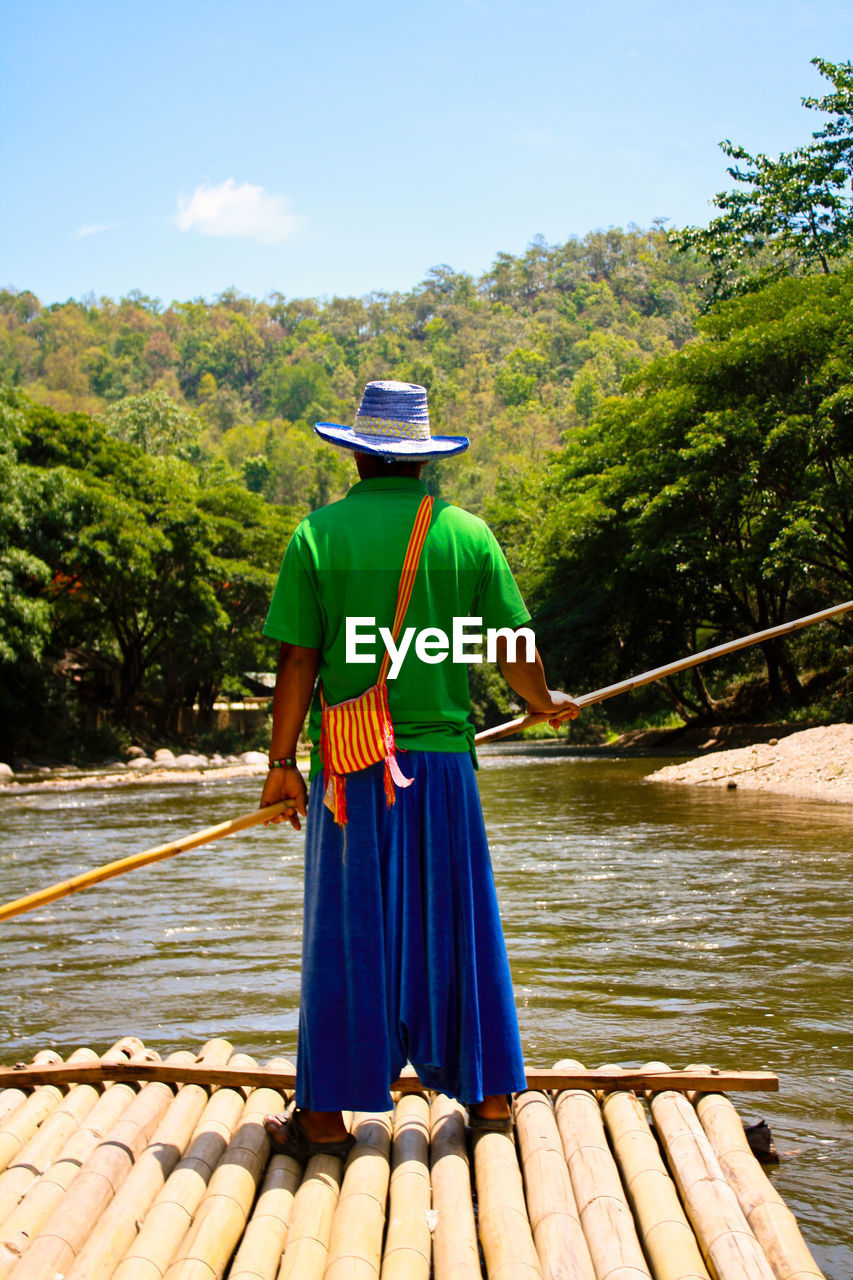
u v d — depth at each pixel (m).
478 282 198.38
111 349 174.25
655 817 10.90
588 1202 2.23
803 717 23.91
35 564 27.50
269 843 10.59
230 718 41.91
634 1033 3.81
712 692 34.62
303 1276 1.97
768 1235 2.11
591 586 28.73
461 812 2.60
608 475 26.39
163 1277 1.99
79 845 10.88
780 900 6.28
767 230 28.17
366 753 2.51
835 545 24.61
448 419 135.75
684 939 5.36
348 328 183.62
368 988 2.48
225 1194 2.27
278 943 5.65
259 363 172.25
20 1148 2.62
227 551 40.34
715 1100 2.74
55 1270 2.01
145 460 35.06
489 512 50.34
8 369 154.12
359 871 2.51
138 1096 2.82
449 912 2.55
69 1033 4.04
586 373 132.62
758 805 11.49
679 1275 1.95
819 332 22.50
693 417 24.11
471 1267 1.99
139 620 37.34
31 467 29.88
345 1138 2.57
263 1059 3.61
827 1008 4.07
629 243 195.38
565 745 33.78
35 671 28.12
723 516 22.95
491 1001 2.58
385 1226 2.24
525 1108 2.72
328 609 2.62
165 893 7.50
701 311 28.95
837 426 21.55
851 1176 2.61
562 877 7.46
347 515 2.65
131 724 34.47
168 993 4.62
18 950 5.66
